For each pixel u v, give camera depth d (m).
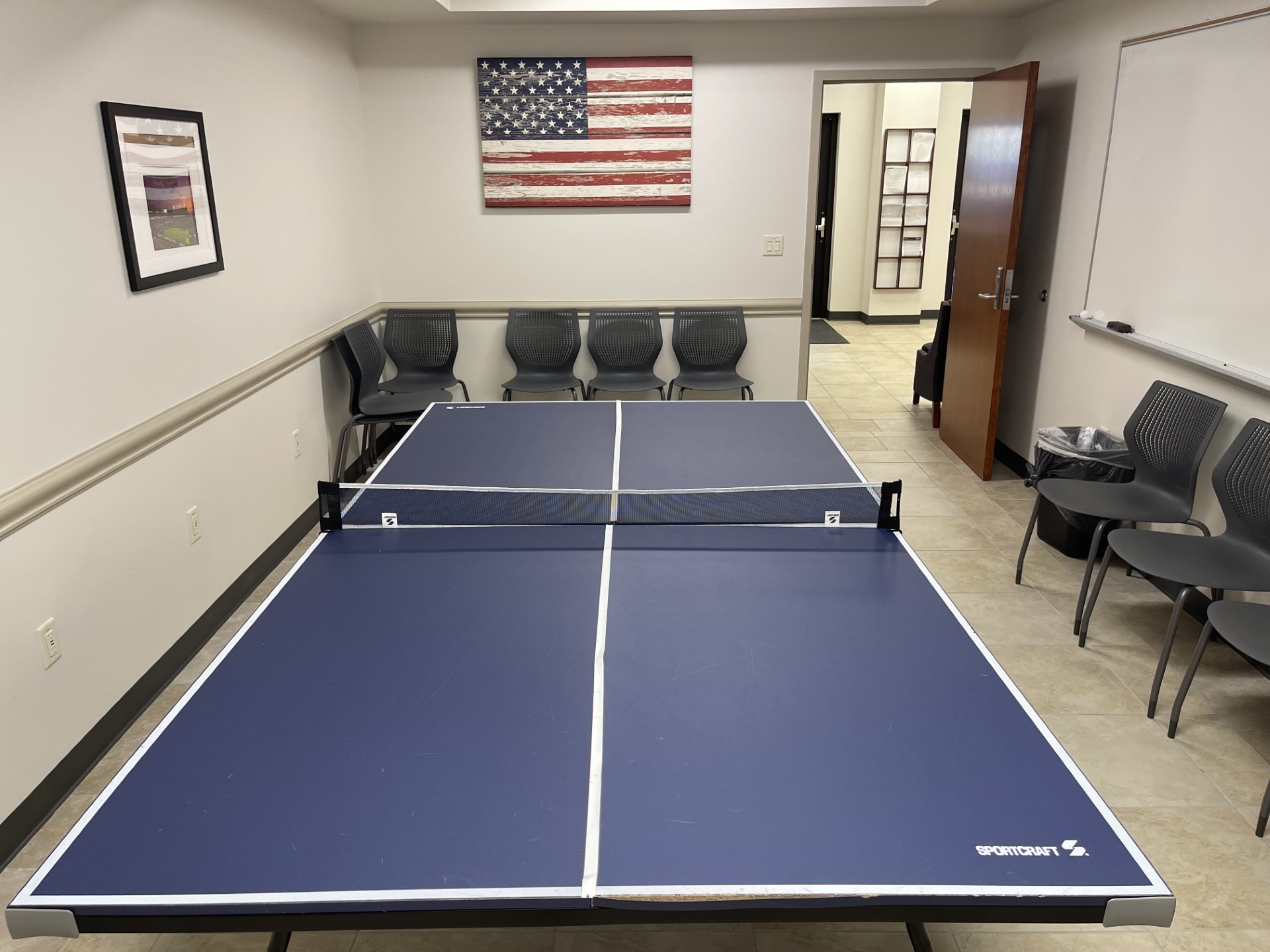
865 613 2.07
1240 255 3.10
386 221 5.35
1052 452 3.89
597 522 2.64
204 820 1.42
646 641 1.94
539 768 1.53
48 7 2.46
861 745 1.59
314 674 1.83
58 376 2.50
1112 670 3.07
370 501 2.68
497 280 5.46
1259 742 2.70
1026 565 3.88
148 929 1.29
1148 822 2.38
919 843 1.36
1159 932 2.07
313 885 1.29
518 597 2.16
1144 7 3.70
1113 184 3.97
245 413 3.64
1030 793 1.47
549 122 5.16
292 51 4.17
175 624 3.09
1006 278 4.57
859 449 5.48
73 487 2.51
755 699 1.72
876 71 5.12
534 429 3.46
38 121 2.42
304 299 4.32
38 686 2.39
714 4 4.60
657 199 5.31
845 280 9.83
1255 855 2.27
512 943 2.06
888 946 2.06
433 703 1.72
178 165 3.10
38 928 1.27
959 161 9.22
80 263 2.60
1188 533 3.46
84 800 2.49
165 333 3.05
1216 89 3.21
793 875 1.29
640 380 5.45
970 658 1.87
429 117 5.18
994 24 5.04
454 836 1.38
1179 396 3.32
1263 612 2.50
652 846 1.35
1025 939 2.07
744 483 2.84
